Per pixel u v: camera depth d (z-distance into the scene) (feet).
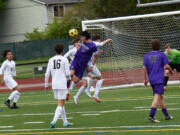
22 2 450.30
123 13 316.40
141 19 178.19
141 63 174.81
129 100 118.11
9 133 76.28
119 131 70.74
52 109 111.55
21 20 452.35
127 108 101.71
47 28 366.22
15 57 331.16
